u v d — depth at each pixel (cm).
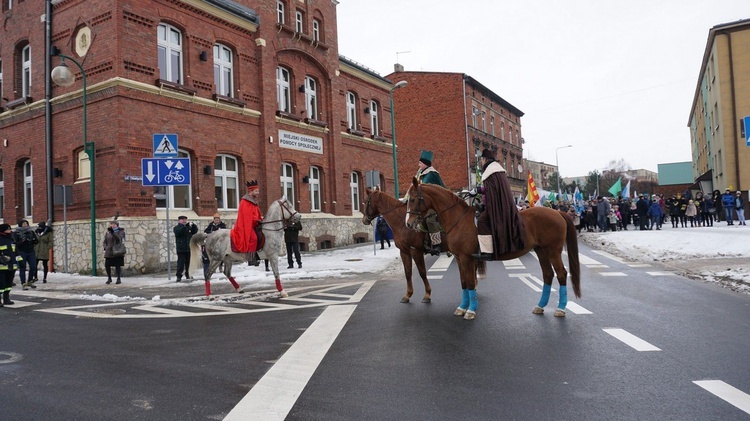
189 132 1884
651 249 1797
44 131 1891
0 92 2139
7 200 2052
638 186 10175
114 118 1656
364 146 3002
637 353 566
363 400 445
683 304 857
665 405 414
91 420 417
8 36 2056
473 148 4612
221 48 2094
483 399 438
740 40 3406
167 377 534
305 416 413
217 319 868
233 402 452
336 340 677
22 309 1055
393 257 1923
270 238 1112
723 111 3462
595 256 1717
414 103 4597
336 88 2731
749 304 848
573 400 429
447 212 802
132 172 1681
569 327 700
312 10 2583
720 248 1628
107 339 735
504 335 666
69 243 1780
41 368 583
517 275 1298
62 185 1700
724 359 538
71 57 1695
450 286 1149
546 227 779
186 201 1895
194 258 1148
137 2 1731
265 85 2228
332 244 2611
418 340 656
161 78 1839
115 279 1545
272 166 2242
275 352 627
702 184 4409
